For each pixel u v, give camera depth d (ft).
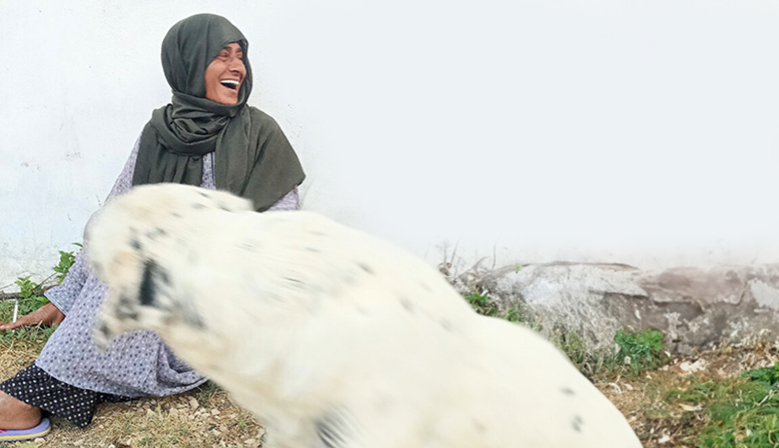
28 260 12.69
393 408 1.74
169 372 9.83
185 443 9.26
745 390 10.07
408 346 1.80
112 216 1.92
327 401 1.74
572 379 2.26
